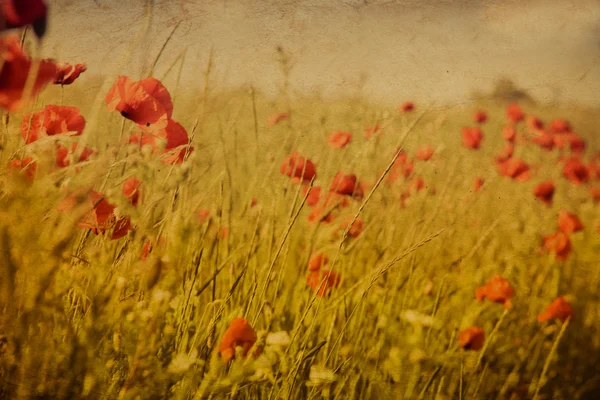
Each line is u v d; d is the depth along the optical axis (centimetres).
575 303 205
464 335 164
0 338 129
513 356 188
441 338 176
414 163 197
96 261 141
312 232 173
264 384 148
